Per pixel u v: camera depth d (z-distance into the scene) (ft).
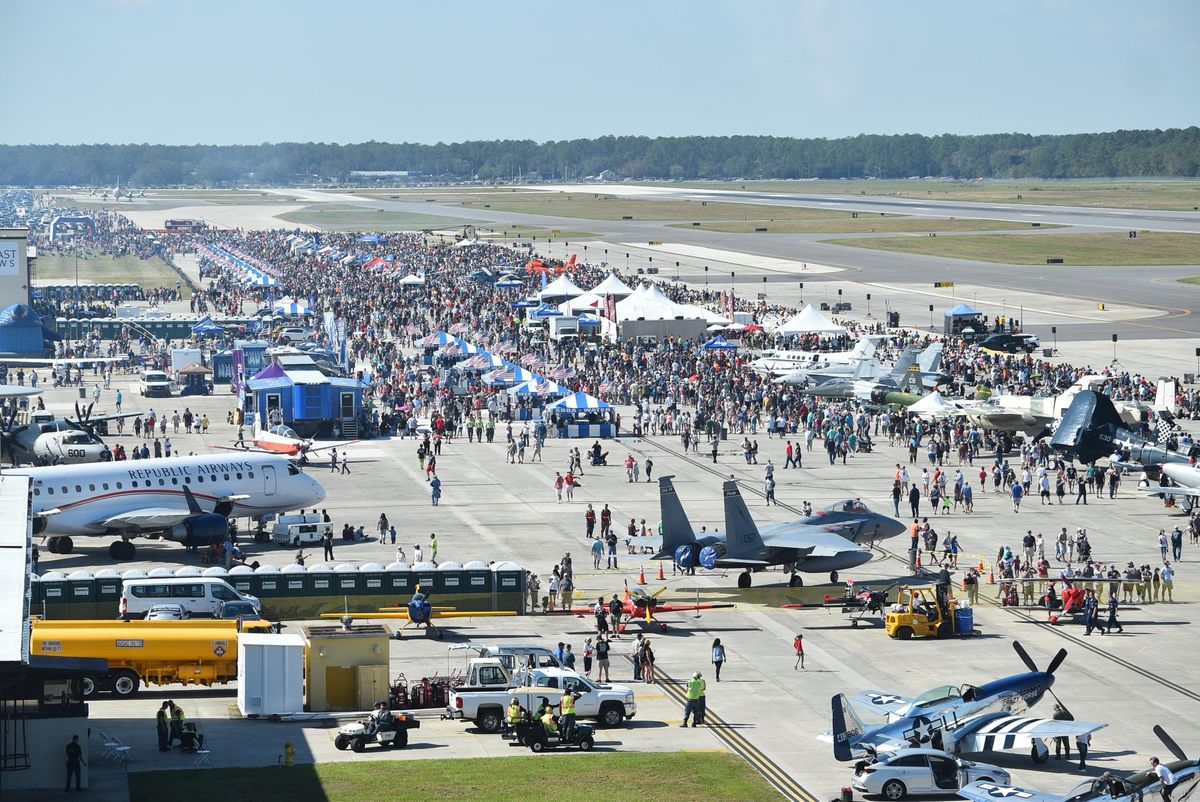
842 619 294.87
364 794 187.52
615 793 190.70
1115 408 457.68
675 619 294.25
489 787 192.03
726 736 219.41
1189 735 222.69
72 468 335.26
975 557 347.36
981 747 202.49
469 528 375.25
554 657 236.63
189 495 340.59
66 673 188.55
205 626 236.63
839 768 204.33
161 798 184.65
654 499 414.41
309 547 352.49
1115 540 367.66
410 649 265.95
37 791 187.21
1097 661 263.70
